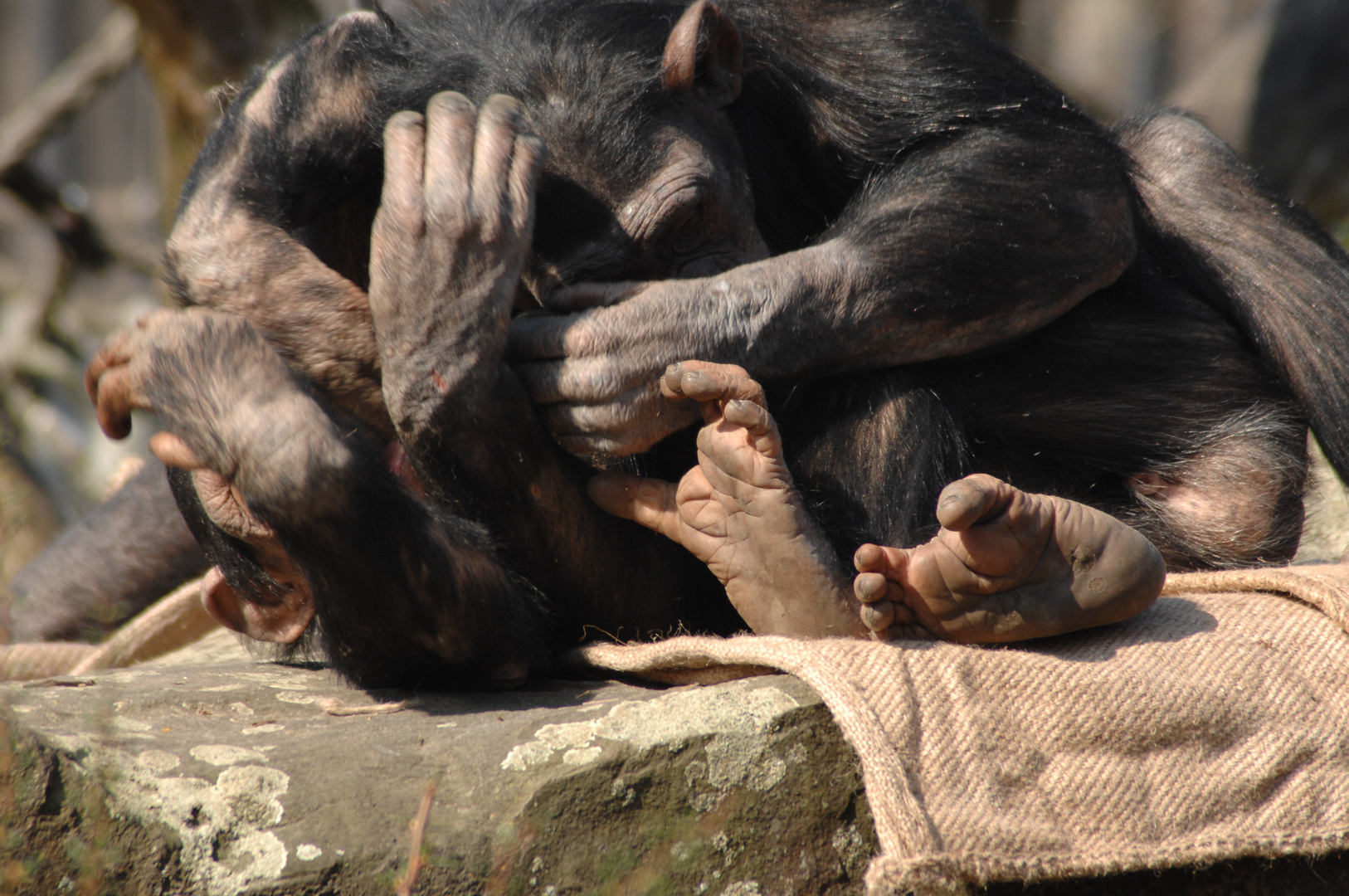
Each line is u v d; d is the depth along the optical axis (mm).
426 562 6195
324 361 6770
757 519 6238
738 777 5672
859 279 6941
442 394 6293
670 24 7742
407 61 7688
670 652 6492
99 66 25938
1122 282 8312
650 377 6492
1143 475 8305
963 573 5984
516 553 6844
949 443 7320
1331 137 24859
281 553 7348
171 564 12508
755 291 6738
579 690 6793
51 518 22953
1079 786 5680
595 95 7285
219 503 7219
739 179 7824
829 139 7938
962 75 7766
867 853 5672
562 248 7328
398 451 7234
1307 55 25719
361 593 6219
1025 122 7680
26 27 53125
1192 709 5965
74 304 34656
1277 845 5738
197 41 21328
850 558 6930
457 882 5344
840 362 7105
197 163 7270
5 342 27625
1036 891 5574
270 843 5375
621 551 7117
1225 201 8953
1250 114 26344
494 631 6555
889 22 7984
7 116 53500
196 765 5719
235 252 6848
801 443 7348
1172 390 8188
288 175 7207
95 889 5383
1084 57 40844
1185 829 5715
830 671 5789
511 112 6504
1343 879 5996
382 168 7793
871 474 7168
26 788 5641
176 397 5898
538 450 6605
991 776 5590
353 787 5598
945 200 7215
